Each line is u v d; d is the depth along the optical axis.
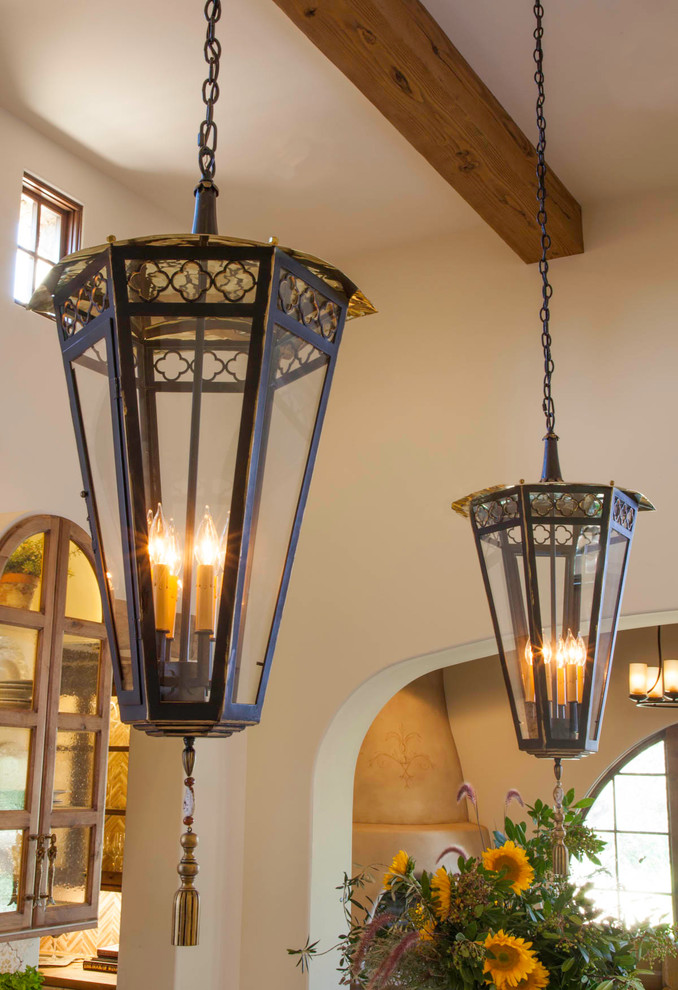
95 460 1.39
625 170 4.95
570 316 5.13
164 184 5.19
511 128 4.51
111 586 1.34
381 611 5.22
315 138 4.78
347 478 5.50
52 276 1.48
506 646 2.33
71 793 3.77
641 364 4.89
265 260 1.35
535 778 6.86
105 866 5.79
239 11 3.93
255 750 5.36
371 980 2.05
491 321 5.34
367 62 3.82
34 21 4.03
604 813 6.94
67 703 3.80
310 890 5.04
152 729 1.29
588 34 4.04
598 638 2.26
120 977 4.98
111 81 4.38
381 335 5.64
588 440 4.92
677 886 6.64
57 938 6.55
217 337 1.33
